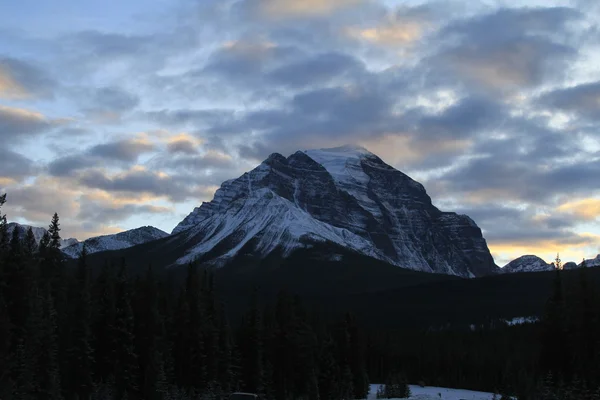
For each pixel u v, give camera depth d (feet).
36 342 339.57
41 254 430.20
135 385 412.36
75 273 451.94
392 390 629.10
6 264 348.18
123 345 409.08
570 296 443.73
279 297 569.23
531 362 627.87
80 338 378.12
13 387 312.91
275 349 532.73
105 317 410.72
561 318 439.63
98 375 404.16
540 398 397.80
